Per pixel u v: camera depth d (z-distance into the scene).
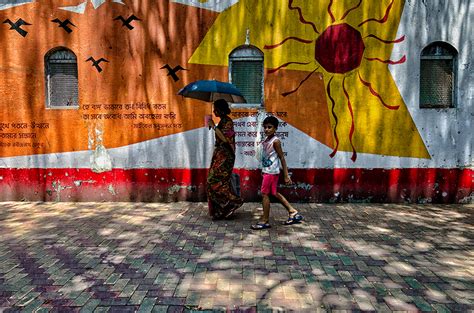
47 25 7.53
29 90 7.60
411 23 7.18
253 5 7.31
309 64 7.31
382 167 7.34
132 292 3.91
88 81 7.55
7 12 7.52
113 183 7.60
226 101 6.73
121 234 5.69
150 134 7.55
